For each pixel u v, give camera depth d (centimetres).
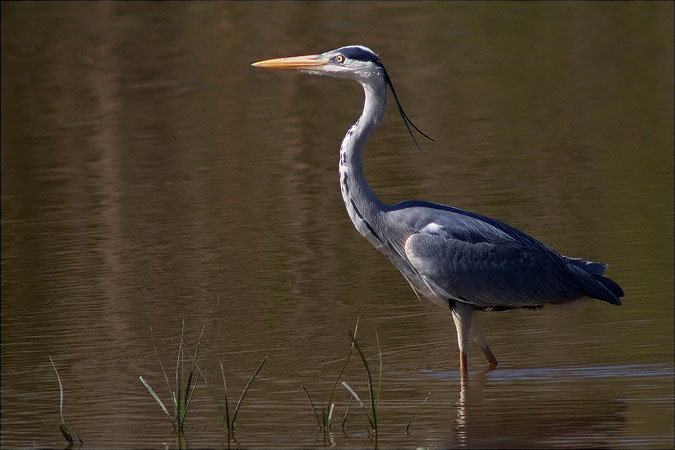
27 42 2938
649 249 1390
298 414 919
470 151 1961
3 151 2128
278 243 1496
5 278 1404
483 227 1054
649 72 2477
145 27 3066
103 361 1090
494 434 848
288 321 1190
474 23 3003
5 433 895
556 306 1079
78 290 1339
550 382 976
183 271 1396
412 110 2300
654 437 827
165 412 938
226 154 2017
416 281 1075
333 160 1938
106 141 2158
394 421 891
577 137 2016
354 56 1063
